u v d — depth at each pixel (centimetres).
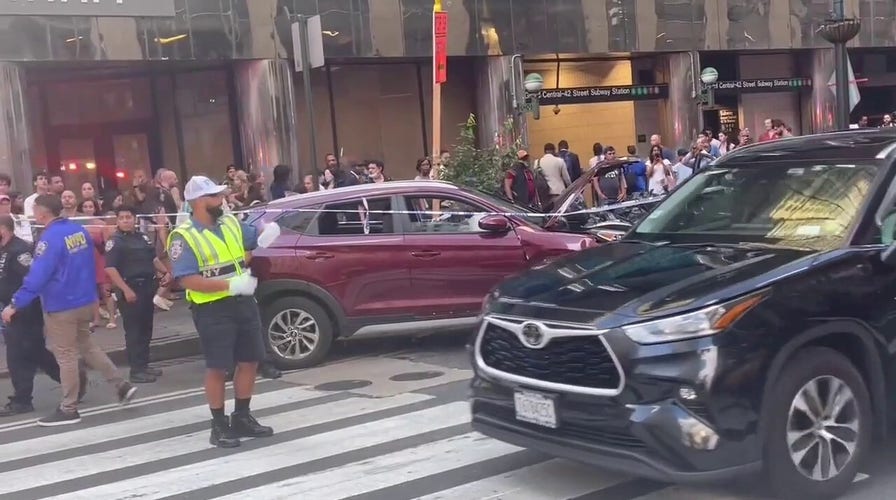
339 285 916
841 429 474
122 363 1045
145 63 1650
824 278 470
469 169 1339
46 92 1680
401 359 938
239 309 646
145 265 927
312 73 1883
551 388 470
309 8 1712
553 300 487
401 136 1986
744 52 2377
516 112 1961
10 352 827
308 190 1258
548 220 1003
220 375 653
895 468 523
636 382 439
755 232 547
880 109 2789
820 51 2470
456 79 2041
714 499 490
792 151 593
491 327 511
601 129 2234
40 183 1176
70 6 1177
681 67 2222
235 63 1709
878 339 482
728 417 435
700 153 1716
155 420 765
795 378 454
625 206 1184
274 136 1692
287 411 753
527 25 1969
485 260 927
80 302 768
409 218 937
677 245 554
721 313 443
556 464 565
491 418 510
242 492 557
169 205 1288
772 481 455
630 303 459
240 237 648
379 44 1792
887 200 518
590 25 2048
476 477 552
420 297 927
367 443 642
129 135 1764
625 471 448
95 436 724
